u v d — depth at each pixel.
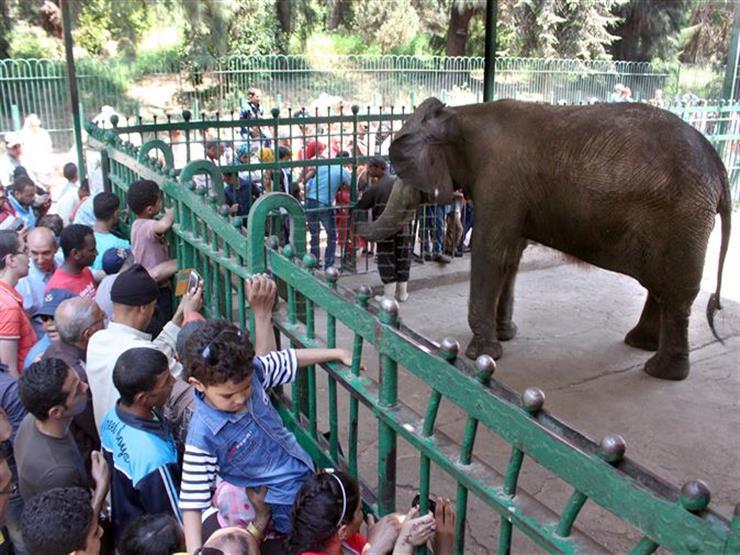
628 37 27.66
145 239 4.57
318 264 2.75
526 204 5.70
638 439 4.65
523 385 5.46
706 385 5.49
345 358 2.60
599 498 1.49
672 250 5.20
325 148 10.22
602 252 5.58
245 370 2.12
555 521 1.69
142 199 4.65
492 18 8.59
